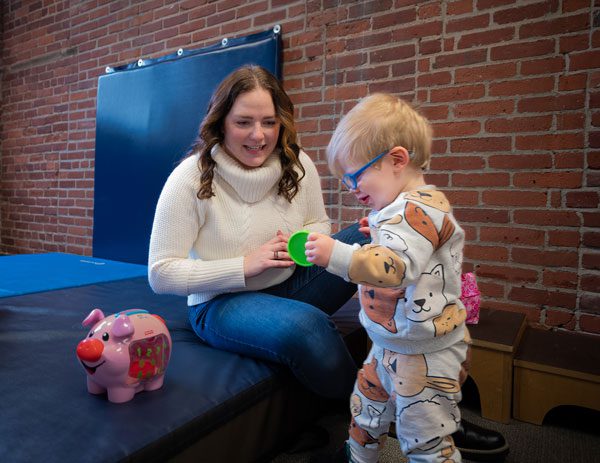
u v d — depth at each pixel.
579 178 1.66
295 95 2.30
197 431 0.82
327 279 1.25
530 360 1.31
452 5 1.88
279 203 1.24
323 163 2.23
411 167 0.89
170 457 0.77
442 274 0.84
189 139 2.56
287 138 1.21
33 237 3.68
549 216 1.71
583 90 1.64
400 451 1.13
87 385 0.92
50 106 3.48
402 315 0.84
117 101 2.89
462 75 1.86
